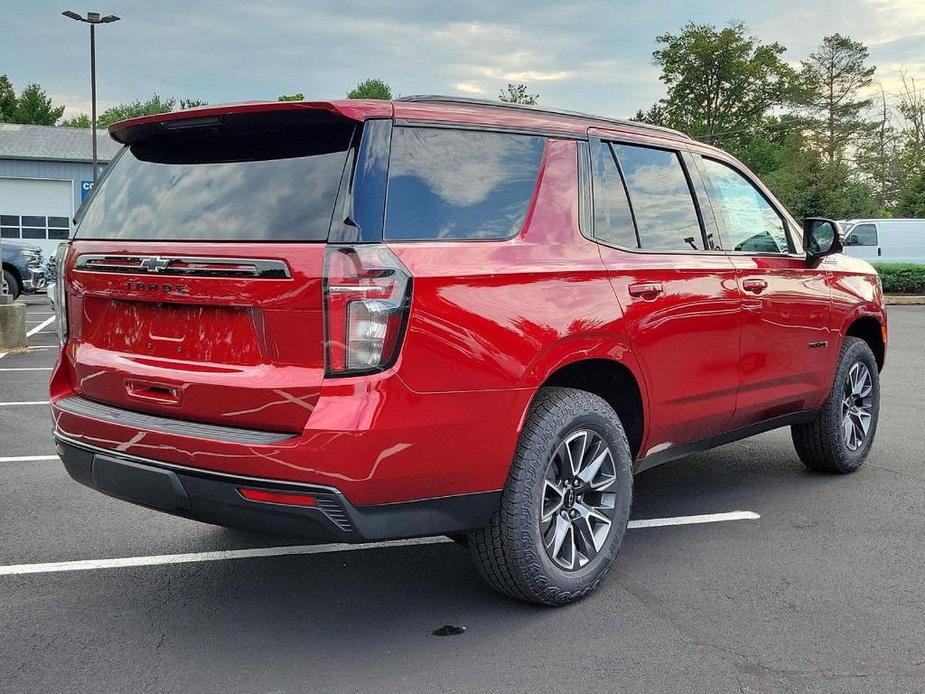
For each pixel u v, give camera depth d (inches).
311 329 110.2
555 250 134.1
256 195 119.0
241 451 111.2
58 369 141.9
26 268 748.0
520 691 110.3
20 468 222.4
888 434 266.2
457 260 118.8
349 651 121.7
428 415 114.2
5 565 154.9
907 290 901.2
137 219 130.0
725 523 179.6
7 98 3147.1
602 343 137.6
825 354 198.8
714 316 161.6
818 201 1499.8
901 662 118.2
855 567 154.3
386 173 115.5
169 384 121.6
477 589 144.9
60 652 121.3
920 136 2241.6
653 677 113.9
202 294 118.1
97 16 1190.3
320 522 111.0
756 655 120.2
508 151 133.6
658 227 156.4
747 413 177.0
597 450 138.9
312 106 115.6
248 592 143.4
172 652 121.5
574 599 137.1
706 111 2500.0
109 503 192.7
